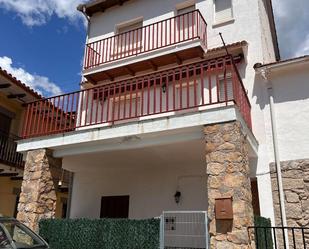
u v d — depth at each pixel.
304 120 7.83
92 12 13.03
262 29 9.73
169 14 11.32
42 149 8.19
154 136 7.06
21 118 14.11
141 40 11.29
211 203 5.68
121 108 10.56
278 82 8.41
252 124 8.40
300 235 7.04
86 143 7.76
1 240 5.20
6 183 12.87
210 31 10.27
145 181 9.88
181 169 9.41
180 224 7.22
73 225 6.91
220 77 9.17
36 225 7.48
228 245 5.27
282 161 7.76
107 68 10.86
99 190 10.57
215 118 6.16
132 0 12.34
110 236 6.42
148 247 5.96
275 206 7.54
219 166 5.83
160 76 7.35
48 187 8.05
